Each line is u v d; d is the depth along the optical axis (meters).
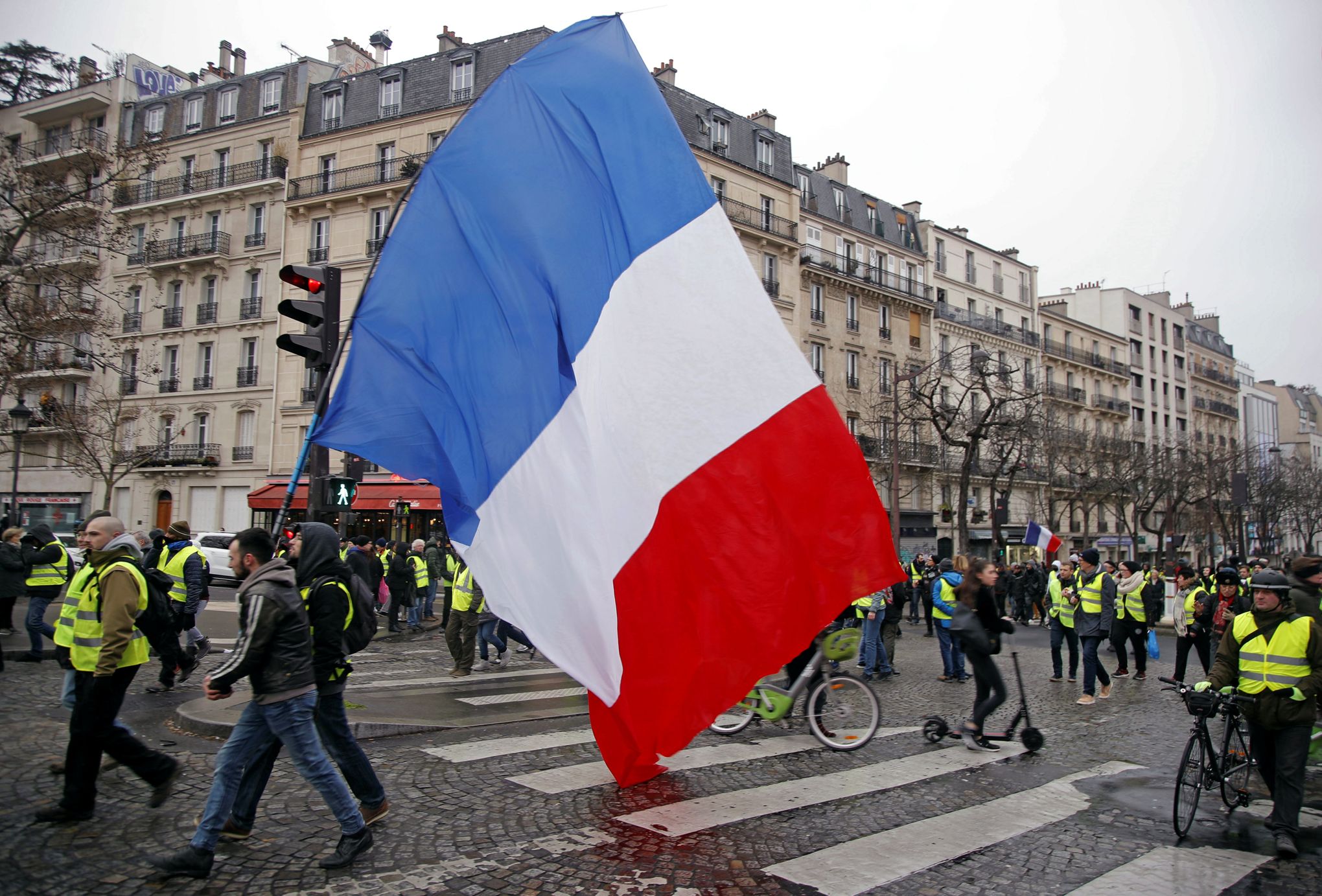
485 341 5.35
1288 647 5.39
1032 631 22.28
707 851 4.90
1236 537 43.88
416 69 35.34
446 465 5.20
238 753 4.41
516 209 5.54
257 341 37.16
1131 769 7.20
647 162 5.83
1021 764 7.27
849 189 44.38
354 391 5.16
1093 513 54.62
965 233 50.59
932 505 43.12
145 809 5.24
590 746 7.38
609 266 5.62
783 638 5.34
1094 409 57.03
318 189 35.94
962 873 4.73
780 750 7.51
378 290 5.27
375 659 13.21
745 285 5.78
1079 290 64.19
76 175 18.92
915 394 31.27
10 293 17.53
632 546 5.23
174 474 37.81
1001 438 34.59
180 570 9.60
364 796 5.05
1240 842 5.46
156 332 39.16
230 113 39.56
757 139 38.84
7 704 8.25
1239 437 76.44
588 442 5.31
